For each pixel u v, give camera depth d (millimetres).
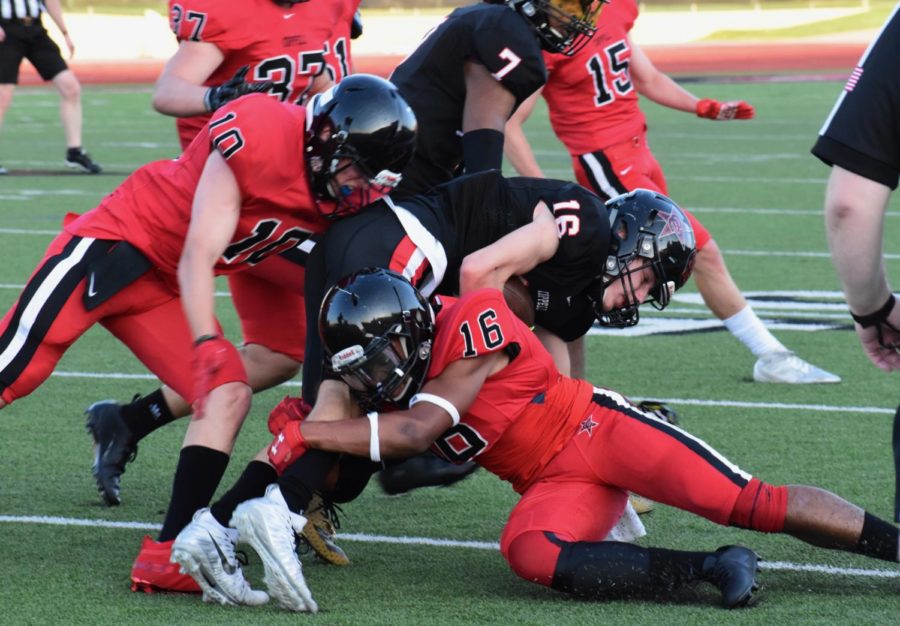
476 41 15031
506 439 12445
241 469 16766
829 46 115500
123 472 15375
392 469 13898
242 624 11250
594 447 12398
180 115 15883
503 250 12570
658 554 11727
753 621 11273
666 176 47469
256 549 11430
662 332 25391
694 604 11766
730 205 40656
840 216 10938
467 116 15086
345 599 11984
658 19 142375
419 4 159500
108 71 99938
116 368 22172
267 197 12375
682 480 12125
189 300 12023
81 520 14547
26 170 48188
